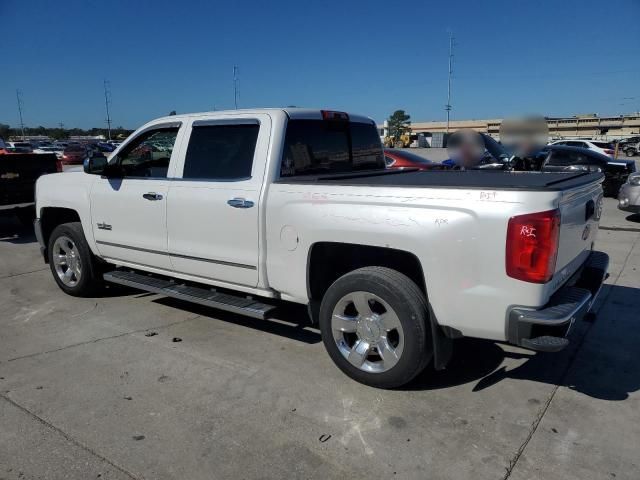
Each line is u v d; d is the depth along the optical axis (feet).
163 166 16.08
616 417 11.05
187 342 15.05
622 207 34.04
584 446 10.02
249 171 13.80
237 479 9.16
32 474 9.27
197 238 14.82
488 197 10.28
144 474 9.29
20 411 11.32
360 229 11.59
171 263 15.80
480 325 10.68
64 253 19.51
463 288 10.65
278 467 9.46
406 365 11.42
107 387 12.39
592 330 15.76
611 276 21.45
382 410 11.30
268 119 13.85
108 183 17.13
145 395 12.00
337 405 11.51
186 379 12.76
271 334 15.64
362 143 17.33
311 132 14.93
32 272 23.36
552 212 9.96
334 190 12.10
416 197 10.99
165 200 15.37
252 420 10.94
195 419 10.98
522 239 10.00
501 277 10.29
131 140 16.81
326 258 13.14
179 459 9.68
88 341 15.17
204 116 15.07
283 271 13.17
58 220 20.56
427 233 10.80
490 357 13.98
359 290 11.82
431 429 10.59
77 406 11.53
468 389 12.23
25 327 16.38
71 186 18.39
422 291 11.60
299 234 12.64
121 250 17.16
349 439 10.27
